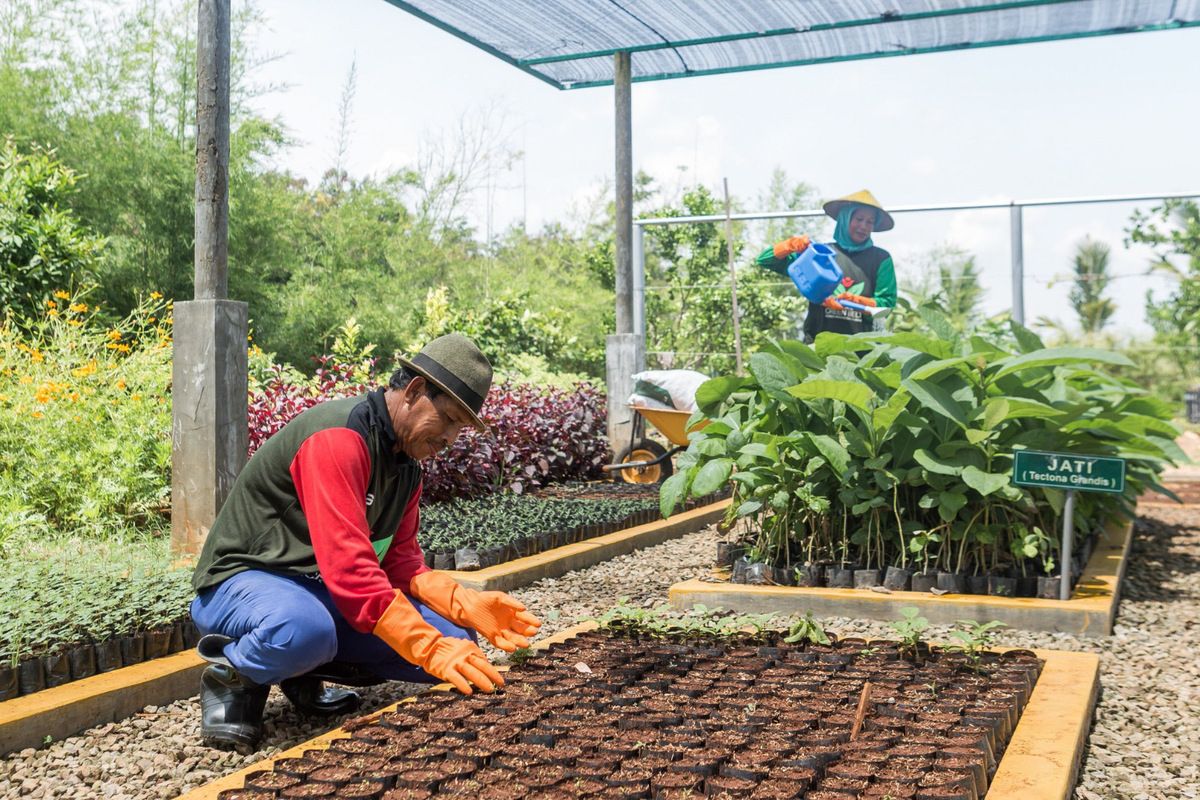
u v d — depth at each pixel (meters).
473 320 16.81
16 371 7.22
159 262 15.77
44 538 5.32
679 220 12.70
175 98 16.80
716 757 2.55
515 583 5.60
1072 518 5.22
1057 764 2.63
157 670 3.55
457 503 7.62
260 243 17.52
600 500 8.16
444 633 3.28
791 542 5.71
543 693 3.11
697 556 6.74
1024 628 4.76
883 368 5.47
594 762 2.48
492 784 2.37
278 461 3.05
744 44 9.52
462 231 23.19
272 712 3.43
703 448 5.50
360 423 2.97
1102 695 3.85
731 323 14.06
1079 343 17.41
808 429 5.47
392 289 19.47
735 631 3.95
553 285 23.88
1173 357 17.11
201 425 5.19
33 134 15.33
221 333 5.19
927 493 5.09
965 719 2.86
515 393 10.47
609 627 4.09
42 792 2.73
